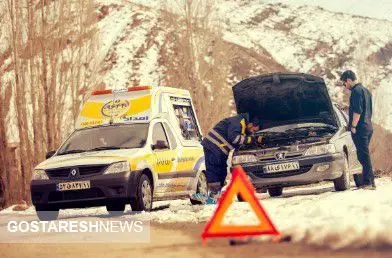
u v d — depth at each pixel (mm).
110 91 22719
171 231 13539
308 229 9914
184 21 63750
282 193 25891
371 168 20828
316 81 21172
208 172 20359
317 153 20453
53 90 43625
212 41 62969
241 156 20844
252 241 10125
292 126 22406
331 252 8367
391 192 17406
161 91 22906
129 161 19188
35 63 43562
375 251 8125
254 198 10008
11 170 40219
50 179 19469
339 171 20656
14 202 39688
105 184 18906
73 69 45375
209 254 9320
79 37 45969
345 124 23234
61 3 45688
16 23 43906
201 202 21328
